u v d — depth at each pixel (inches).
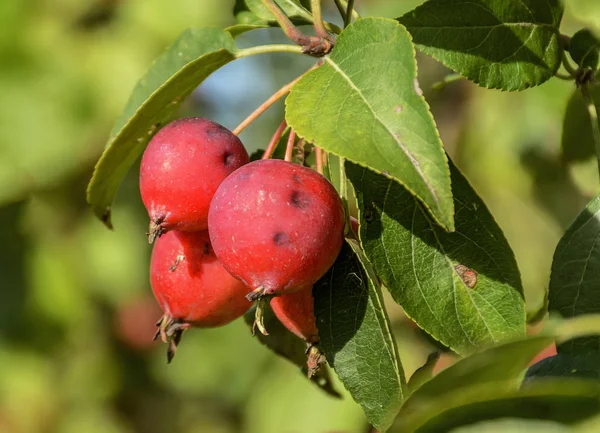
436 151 17.8
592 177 21.5
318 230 18.3
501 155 27.0
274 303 19.1
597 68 19.6
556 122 24.5
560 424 17.1
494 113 27.3
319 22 19.0
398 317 24.4
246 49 19.3
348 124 18.1
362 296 18.8
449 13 19.1
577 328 17.2
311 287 19.0
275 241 18.2
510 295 18.9
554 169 24.6
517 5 19.3
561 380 17.3
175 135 18.9
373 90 18.2
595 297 18.8
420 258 18.9
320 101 18.3
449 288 18.9
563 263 18.9
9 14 28.1
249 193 18.3
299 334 19.2
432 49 19.1
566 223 24.7
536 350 17.3
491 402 17.2
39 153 27.7
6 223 28.5
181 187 18.8
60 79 28.0
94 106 28.0
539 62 19.3
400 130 18.0
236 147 19.0
